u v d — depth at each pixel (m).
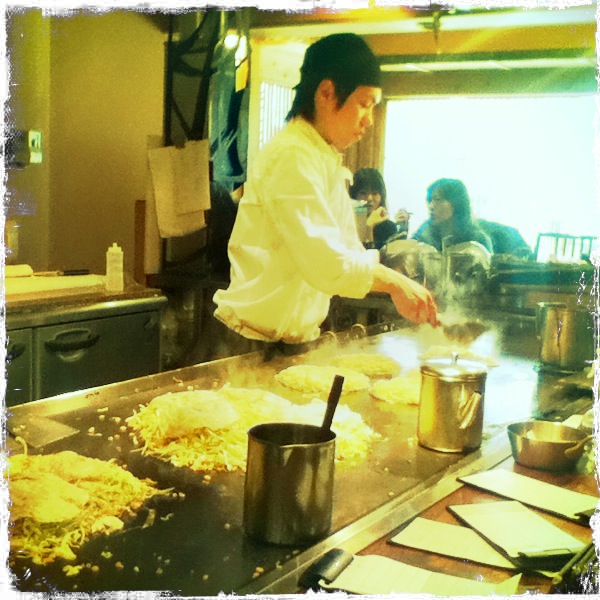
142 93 5.27
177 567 1.01
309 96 2.99
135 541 1.08
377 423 1.78
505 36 4.92
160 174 4.66
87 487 1.20
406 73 5.52
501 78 5.13
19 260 4.60
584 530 1.22
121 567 1.00
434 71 5.30
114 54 4.96
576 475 1.51
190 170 4.58
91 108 4.89
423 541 1.14
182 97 4.72
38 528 1.07
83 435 1.53
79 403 1.73
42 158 4.41
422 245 3.68
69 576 0.97
